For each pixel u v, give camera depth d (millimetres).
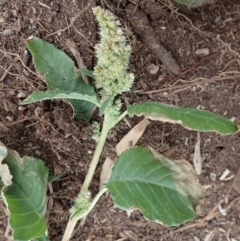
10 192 290
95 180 337
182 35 341
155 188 293
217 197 355
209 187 354
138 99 333
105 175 334
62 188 334
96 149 310
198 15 349
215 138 349
